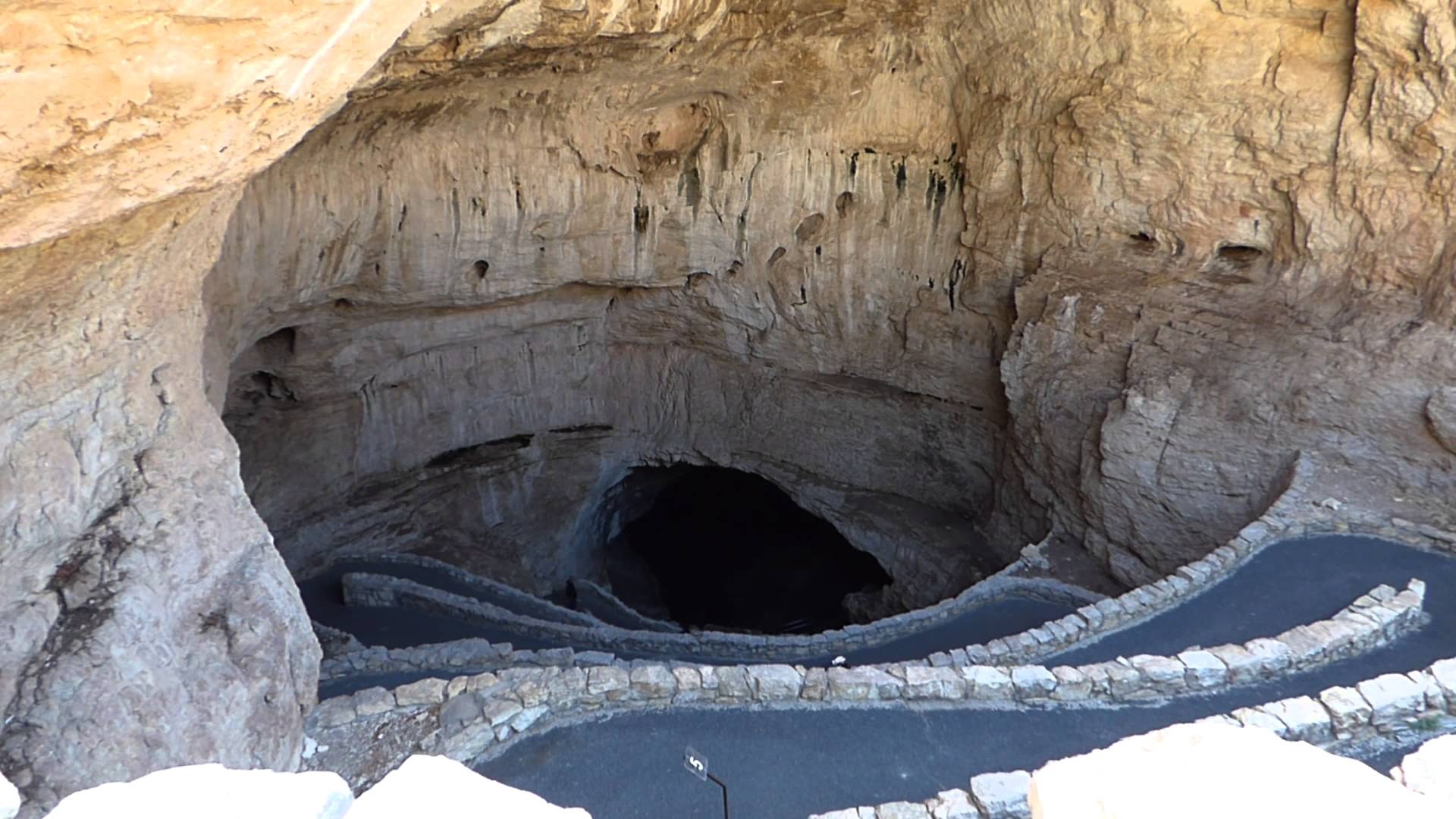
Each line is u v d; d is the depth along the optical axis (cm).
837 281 2028
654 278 2019
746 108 1783
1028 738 868
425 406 2080
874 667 958
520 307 2089
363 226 1573
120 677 655
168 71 477
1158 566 1444
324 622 1577
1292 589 1117
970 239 1839
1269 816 292
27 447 670
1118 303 1569
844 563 2578
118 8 430
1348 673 938
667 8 1193
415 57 1078
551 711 895
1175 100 1441
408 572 1886
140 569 721
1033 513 1758
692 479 2794
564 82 1523
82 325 689
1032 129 1655
